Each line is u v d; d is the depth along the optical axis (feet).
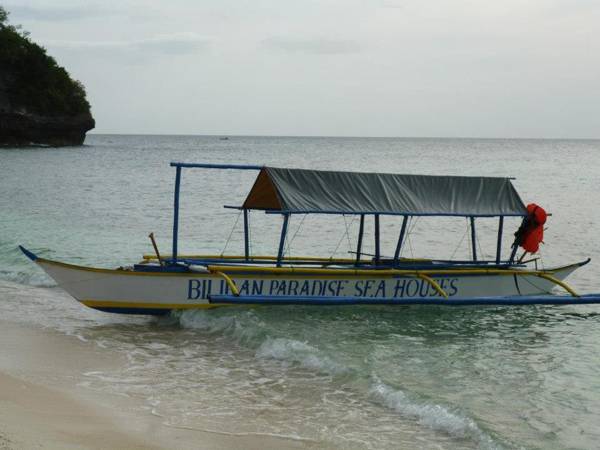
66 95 396.37
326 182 43.47
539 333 41.57
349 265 49.16
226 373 31.86
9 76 363.76
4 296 48.21
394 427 25.57
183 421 25.31
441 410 26.66
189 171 226.17
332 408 27.43
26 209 108.06
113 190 149.48
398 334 39.75
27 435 21.93
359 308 44.65
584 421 26.94
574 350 37.73
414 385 30.55
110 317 42.73
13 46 362.53
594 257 75.92
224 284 41.86
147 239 81.46
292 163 306.96
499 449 23.67
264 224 99.09
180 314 41.63
